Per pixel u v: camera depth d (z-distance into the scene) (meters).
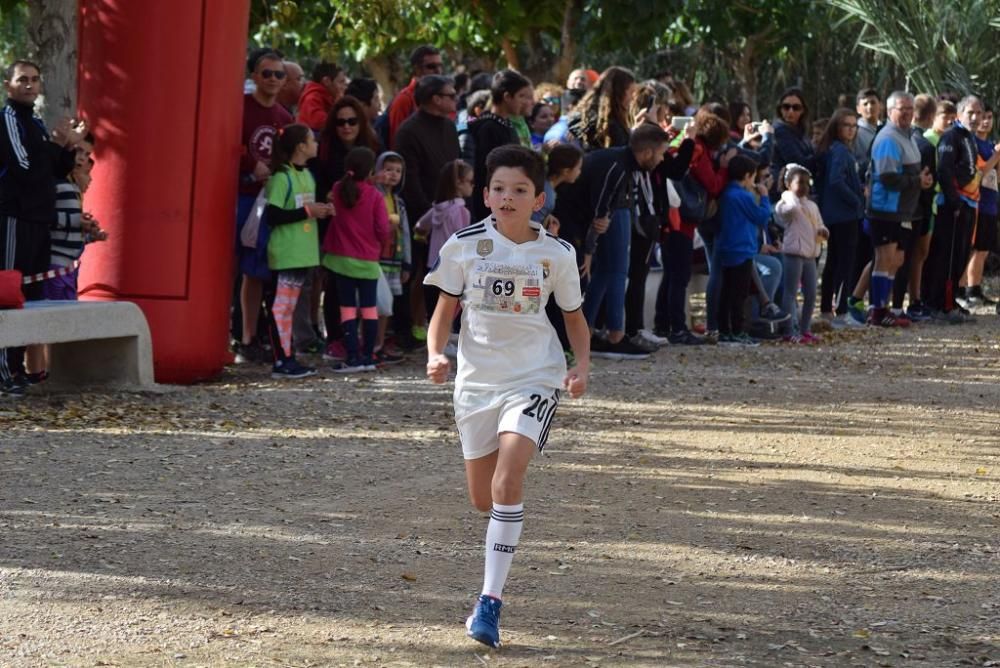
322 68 20.88
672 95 23.70
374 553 9.82
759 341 21.97
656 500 11.69
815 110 46.34
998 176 27.75
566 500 11.59
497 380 8.37
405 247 19.16
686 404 16.52
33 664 7.41
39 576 8.97
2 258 15.84
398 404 15.98
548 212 18.17
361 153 17.98
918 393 17.80
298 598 8.71
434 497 11.55
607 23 30.86
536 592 9.03
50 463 12.32
